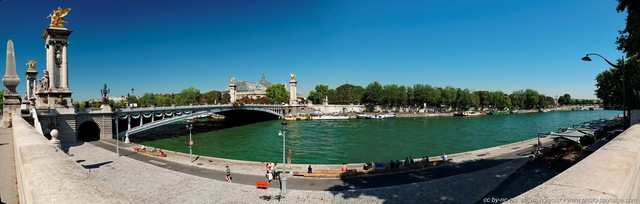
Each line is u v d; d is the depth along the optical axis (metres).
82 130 67.75
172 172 34.66
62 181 4.35
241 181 31.62
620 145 6.75
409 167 36.09
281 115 149.50
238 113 131.50
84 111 57.59
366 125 113.06
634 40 22.17
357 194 27.38
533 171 34.22
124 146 52.25
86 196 3.74
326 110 177.75
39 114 49.41
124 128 69.50
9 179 8.50
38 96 59.00
